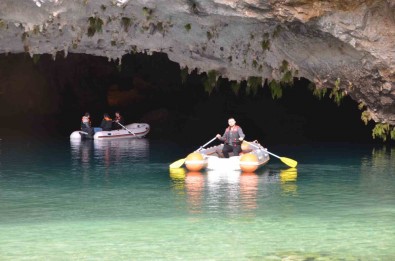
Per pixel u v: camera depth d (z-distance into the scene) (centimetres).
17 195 1508
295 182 1736
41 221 1234
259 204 1416
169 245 1063
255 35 1783
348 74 1795
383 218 1283
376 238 1120
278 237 1122
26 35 1850
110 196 1498
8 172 1886
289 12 1530
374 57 1638
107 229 1171
